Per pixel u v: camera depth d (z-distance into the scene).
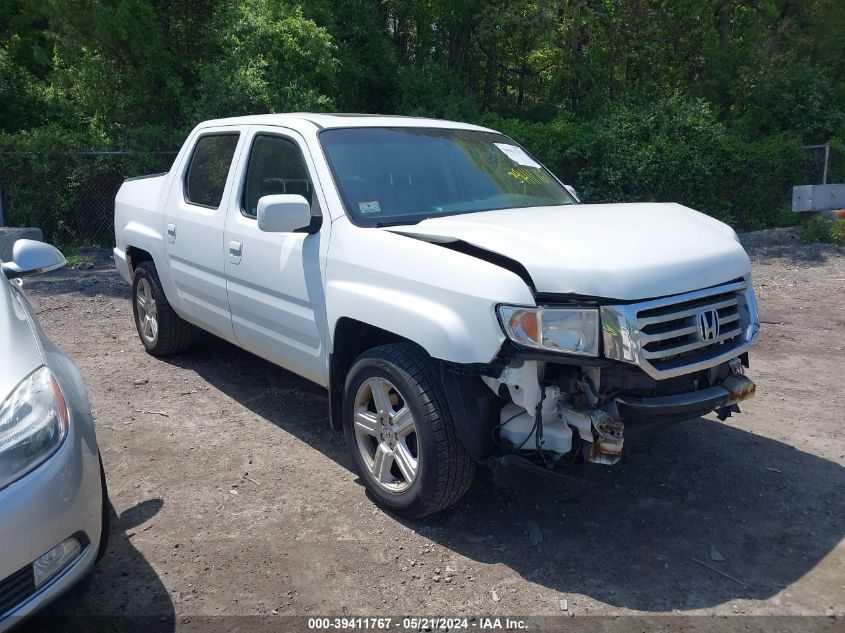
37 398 2.78
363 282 3.86
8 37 17.70
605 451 3.31
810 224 12.67
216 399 5.52
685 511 3.95
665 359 3.40
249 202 4.91
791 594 3.24
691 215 4.19
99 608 3.13
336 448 4.70
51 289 9.43
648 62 19.58
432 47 20.17
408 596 3.23
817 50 20.47
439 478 3.54
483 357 3.28
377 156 4.50
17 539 2.56
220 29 14.25
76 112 15.03
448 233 3.72
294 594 3.24
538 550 3.57
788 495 4.12
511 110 20.17
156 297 6.16
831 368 6.32
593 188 16.34
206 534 3.69
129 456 4.55
